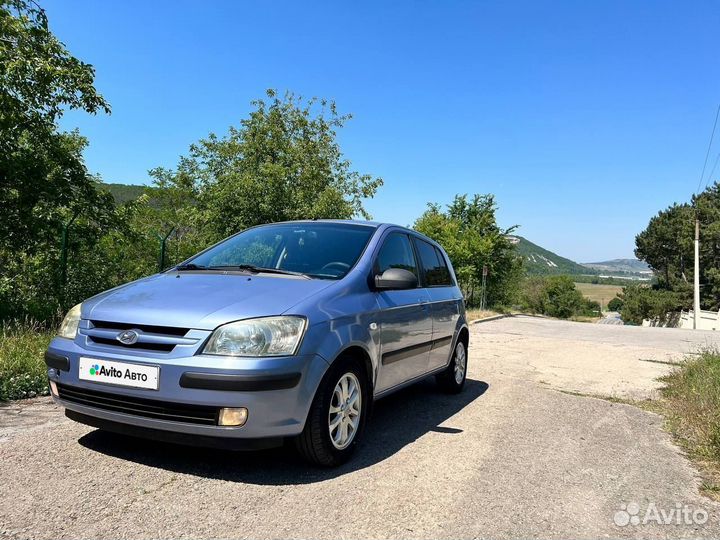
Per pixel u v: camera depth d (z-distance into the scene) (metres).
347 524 2.96
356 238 4.84
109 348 3.46
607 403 6.38
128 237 10.70
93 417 3.53
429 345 5.42
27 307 8.55
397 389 4.82
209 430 3.21
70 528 2.75
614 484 3.77
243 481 3.44
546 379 7.91
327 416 3.61
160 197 18.64
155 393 3.26
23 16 8.83
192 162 19.23
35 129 9.20
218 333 3.30
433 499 3.35
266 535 2.79
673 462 4.29
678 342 15.19
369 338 4.07
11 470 3.41
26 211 8.90
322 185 19.72
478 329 17.22
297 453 3.98
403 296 4.85
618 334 18.09
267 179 16.55
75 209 9.65
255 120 19.66
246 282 3.98
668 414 5.91
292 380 3.33
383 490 3.44
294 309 3.54
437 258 6.32
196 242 16.25
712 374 7.06
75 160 9.70
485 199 31.17
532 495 3.50
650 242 63.97
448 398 6.30
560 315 88.44
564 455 4.35
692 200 64.56
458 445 4.47
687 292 57.44
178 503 3.09
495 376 8.00
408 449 4.29
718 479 3.95
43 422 4.39
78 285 9.66
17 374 5.38
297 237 4.91
